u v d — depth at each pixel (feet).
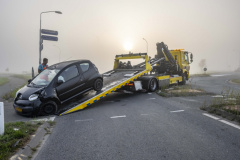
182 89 34.42
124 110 20.88
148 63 32.94
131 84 30.27
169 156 9.95
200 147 10.95
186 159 9.61
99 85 25.34
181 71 44.24
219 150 10.53
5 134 12.47
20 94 20.13
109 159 9.80
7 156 9.75
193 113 18.62
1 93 40.11
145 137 12.69
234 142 11.59
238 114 16.35
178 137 12.54
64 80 21.33
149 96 29.71
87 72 23.97
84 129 14.76
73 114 20.01
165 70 42.42
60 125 16.06
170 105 22.57
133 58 34.68
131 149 10.92
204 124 15.12
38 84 20.67
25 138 12.17
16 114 20.88
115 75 33.09
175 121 16.12
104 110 21.31
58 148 11.35
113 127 15.02
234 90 36.94
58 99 20.42
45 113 19.48
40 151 10.99
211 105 20.10
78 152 10.73
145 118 17.33
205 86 45.11
